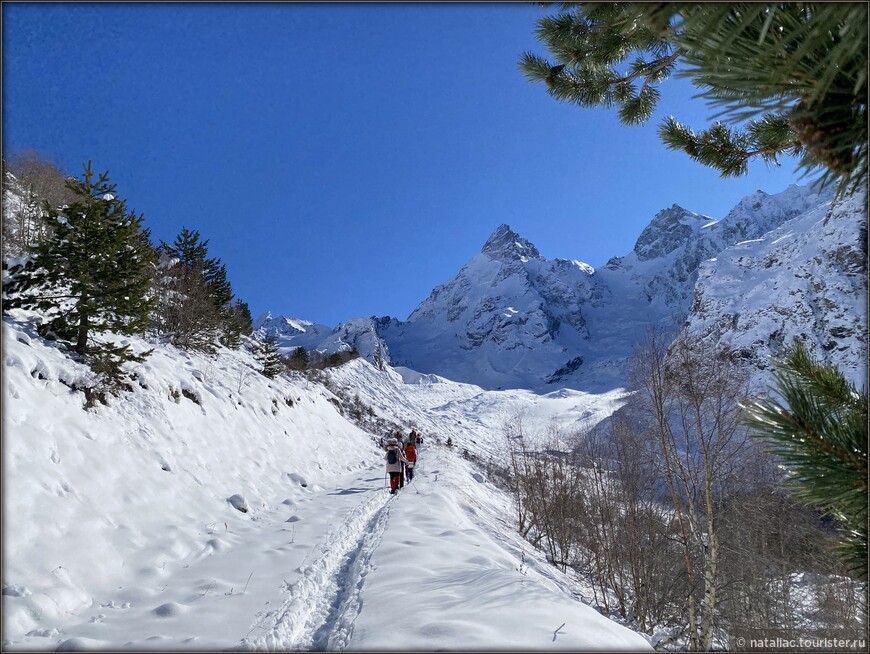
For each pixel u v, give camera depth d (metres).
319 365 59.44
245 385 17.30
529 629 4.63
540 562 14.91
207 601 5.95
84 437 8.08
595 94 3.68
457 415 92.50
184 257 24.47
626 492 16.11
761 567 13.59
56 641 4.70
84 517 6.75
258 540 8.73
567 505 18.92
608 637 4.69
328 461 18.42
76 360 9.45
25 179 18.34
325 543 8.75
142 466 8.92
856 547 1.60
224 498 10.33
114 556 6.57
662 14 1.17
